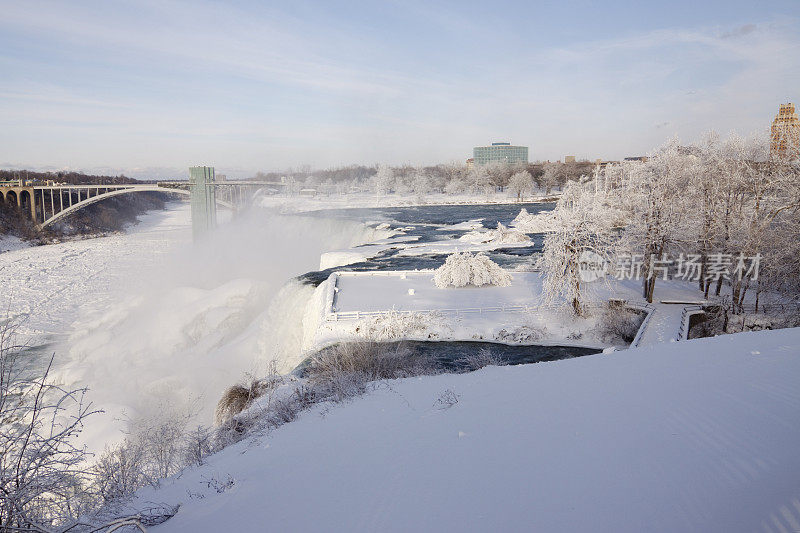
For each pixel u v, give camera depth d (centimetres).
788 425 564
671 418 641
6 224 11050
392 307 3359
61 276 7488
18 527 505
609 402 746
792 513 393
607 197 4159
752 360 879
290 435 969
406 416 883
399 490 560
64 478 570
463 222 9344
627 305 3403
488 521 459
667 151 3656
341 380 1486
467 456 624
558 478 522
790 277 2938
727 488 452
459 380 1125
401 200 14512
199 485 789
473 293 3822
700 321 3198
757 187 3288
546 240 3406
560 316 3244
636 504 449
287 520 539
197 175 11988
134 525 620
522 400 830
